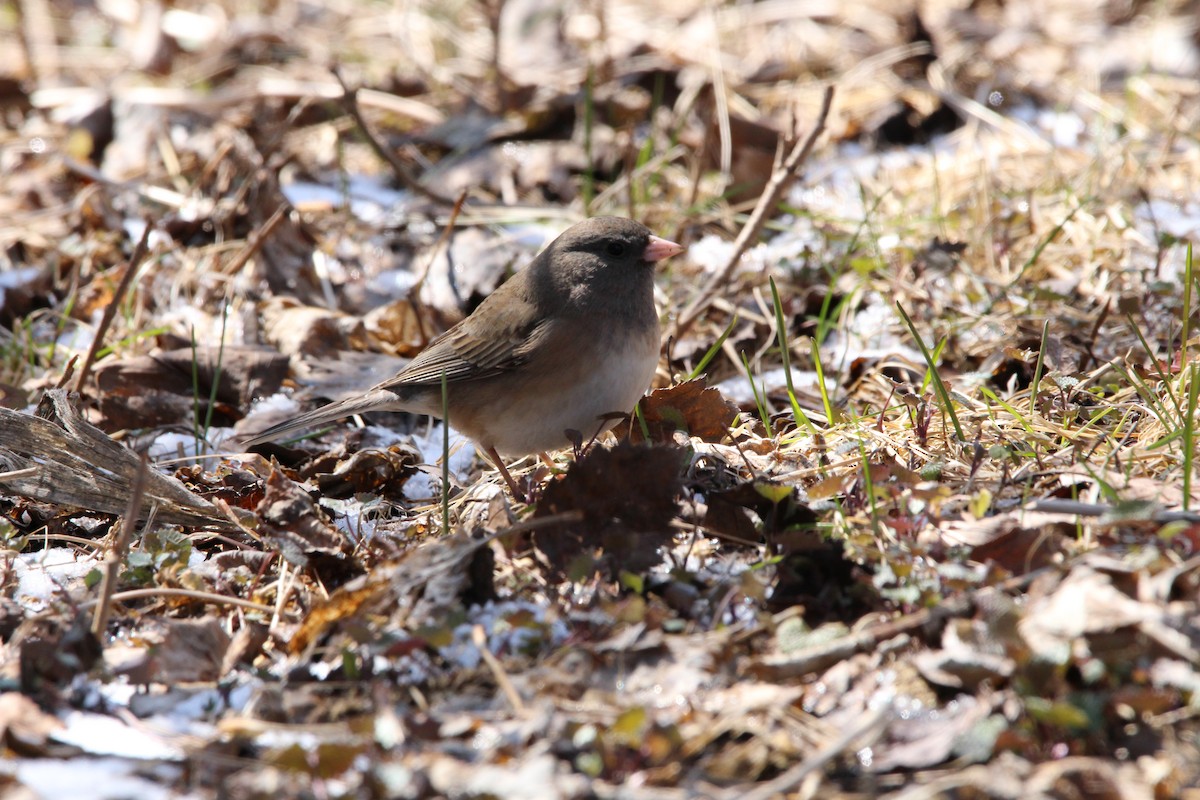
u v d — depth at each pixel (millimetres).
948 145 14250
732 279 11555
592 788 5039
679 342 10719
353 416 10344
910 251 11359
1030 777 4906
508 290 8766
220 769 5402
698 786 5141
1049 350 9242
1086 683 5316
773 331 10883
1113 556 6016
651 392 9102
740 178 13344
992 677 5395
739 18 17672
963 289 10883
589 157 13188
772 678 5750
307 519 7379
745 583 6129
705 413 8648
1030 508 6703
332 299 12172
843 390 9883
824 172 13641
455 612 6184
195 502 8164
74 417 8391
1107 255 10977
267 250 12484
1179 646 5199
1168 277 10484
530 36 17312
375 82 16531
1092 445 7734
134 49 18219
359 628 5980
